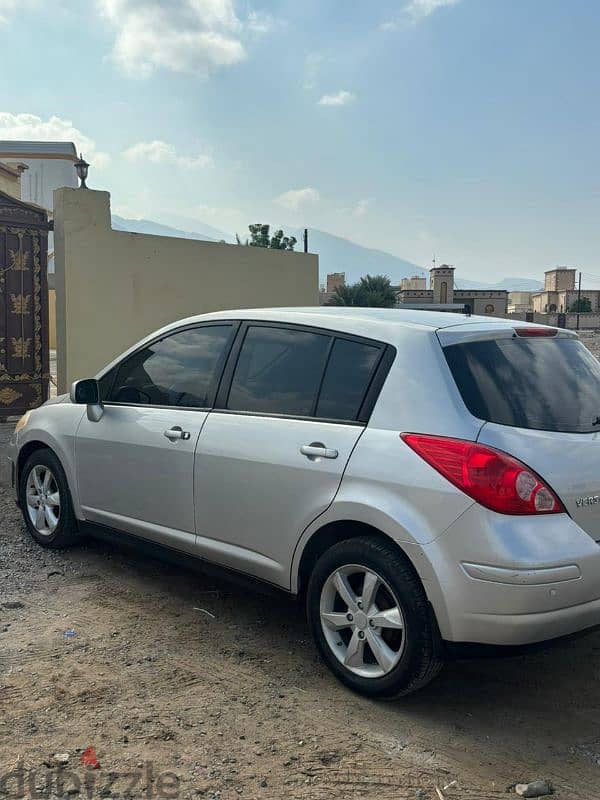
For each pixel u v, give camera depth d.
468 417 3.36
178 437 4.41
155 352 4.91
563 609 3.17
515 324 4.01
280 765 3.04
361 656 3.56
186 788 2.88
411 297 75.56
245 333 4.41
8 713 3.34
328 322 4.04
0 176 18.06
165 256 11.45
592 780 3.01
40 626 4.23
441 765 3.07
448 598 3.21
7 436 9.34
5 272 9.95
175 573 5.13
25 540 5.69
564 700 3.64
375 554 3.42
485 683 3.79
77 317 10.42
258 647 4.09
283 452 3.85
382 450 3.48
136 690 3.58
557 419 3.54
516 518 3.15
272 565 3.94
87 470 5.07
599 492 3.39
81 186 10.85
